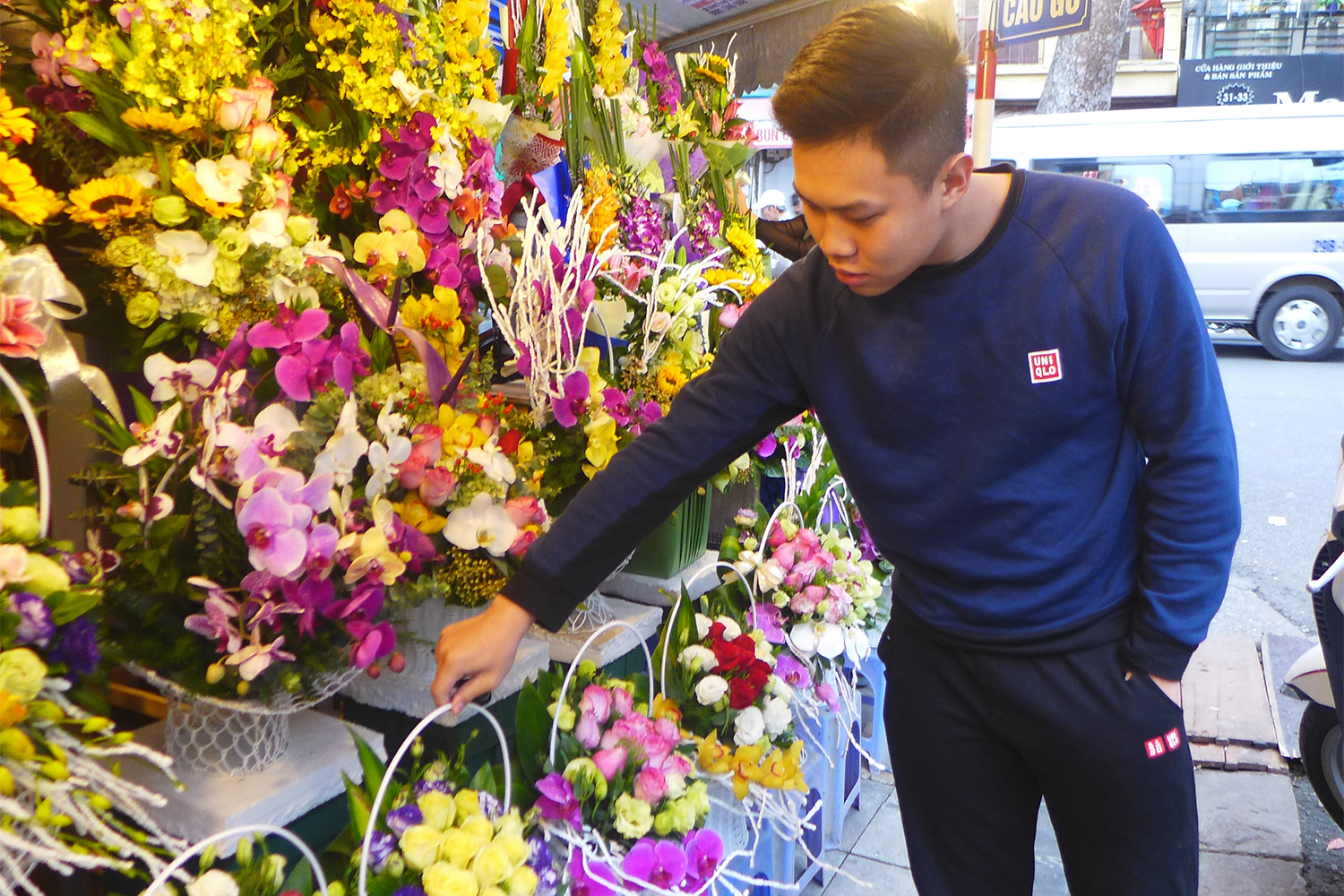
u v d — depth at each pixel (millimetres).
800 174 994
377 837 1082
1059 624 1187
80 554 1021
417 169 1369
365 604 1056
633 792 1346
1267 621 4000
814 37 996
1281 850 2479
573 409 1490
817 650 1893
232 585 1082
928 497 1207
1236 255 9719
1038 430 1132
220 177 1145
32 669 825
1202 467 1099
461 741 1372
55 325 1067
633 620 1753
